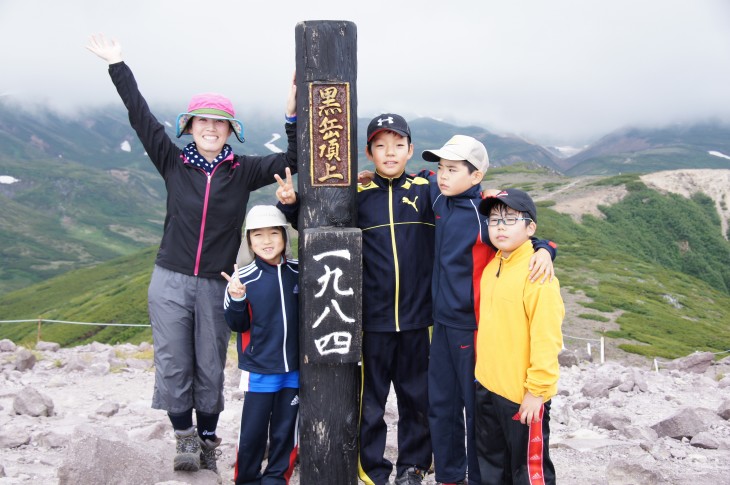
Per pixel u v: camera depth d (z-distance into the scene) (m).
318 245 4.09
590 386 8.81
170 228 4.72
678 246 111.62
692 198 128.12
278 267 4.52
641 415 7.64
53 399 8.52
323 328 4.12
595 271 77.31
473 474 4.46
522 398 3.96
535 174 153.25
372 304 4.70
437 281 4.59
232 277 4.36
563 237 96.12
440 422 4.58
